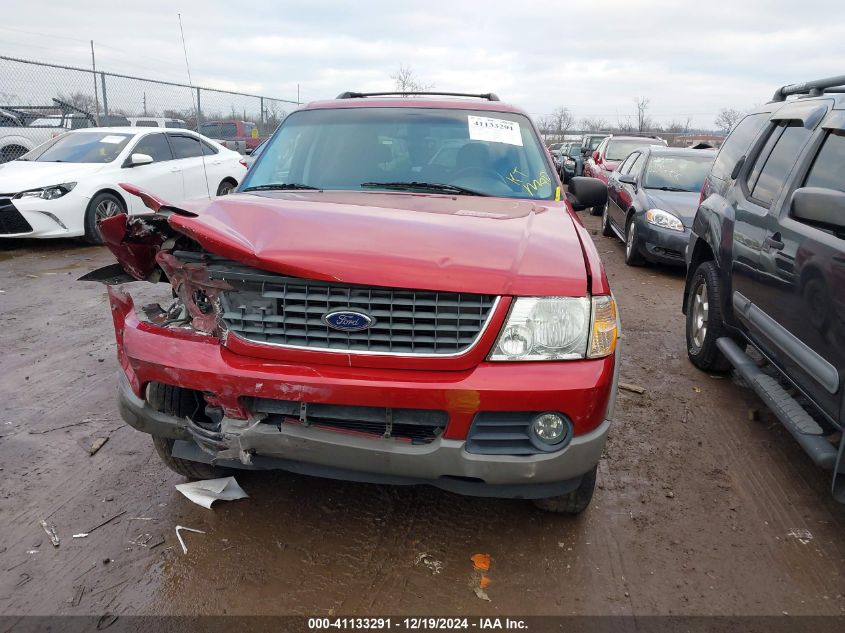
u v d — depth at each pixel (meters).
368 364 2.31
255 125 18.03
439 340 2.30
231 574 2.53
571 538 2.82
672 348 5.46
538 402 2.28
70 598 2.38
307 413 2.37
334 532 2.80
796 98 4.21
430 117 3.95
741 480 3.36
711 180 5.15
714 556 2.74
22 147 12.06
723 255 4.36
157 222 2.77
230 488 3.03
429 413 2.33
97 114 13.18
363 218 2.65
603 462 3.51
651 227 8.25
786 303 3.25
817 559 2.74
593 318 2.39
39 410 3.90
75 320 5.67
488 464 2.30
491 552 2.71
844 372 2.64
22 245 9.14
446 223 2.68
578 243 2.68
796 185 3.43
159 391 2.68
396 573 2.56
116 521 2.84
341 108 4.09
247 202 2.87
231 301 2.45
